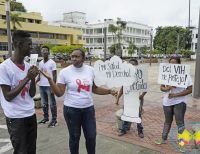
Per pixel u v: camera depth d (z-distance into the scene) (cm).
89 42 7919
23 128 303
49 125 599
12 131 301
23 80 287
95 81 379
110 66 382
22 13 5069
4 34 4394
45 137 536
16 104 298
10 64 292
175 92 442
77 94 355
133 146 487
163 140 489
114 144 497
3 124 627
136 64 492
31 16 5294
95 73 379
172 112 463
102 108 801
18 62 298
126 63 382
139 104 481
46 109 624
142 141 510
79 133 369
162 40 7288
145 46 7894
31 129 319
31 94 313
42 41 5144
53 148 481
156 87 1258
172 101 444
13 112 298
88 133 365
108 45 7456
